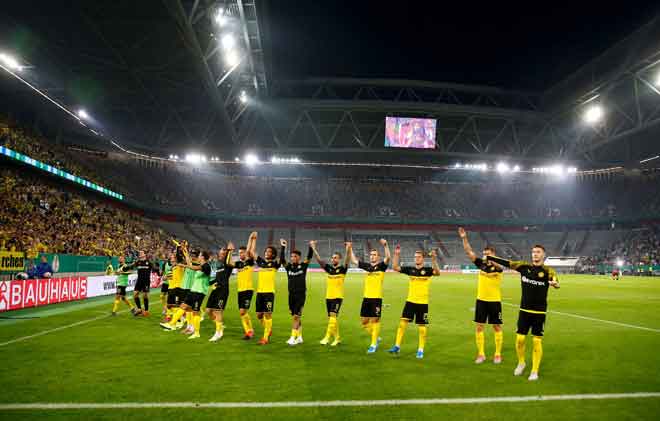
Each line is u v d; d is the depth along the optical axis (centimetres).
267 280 980
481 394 619
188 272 1237
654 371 755
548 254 6769
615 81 4303
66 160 4166
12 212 2836
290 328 1195
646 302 2008
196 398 589
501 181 7606
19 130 3694
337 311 962
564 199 7256
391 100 5672
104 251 3441
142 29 2978
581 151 5750
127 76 3747
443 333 1129
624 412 555
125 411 539
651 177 6619
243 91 4375
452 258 6594
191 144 5631
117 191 5019
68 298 1825
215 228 6725
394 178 7519
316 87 5788
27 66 3475
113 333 1088
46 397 590
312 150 5588
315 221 6969
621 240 6438
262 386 644
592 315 1530
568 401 595
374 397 600
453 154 5631
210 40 3259
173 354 852
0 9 2750
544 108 5738
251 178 7294
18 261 1888
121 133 5166
